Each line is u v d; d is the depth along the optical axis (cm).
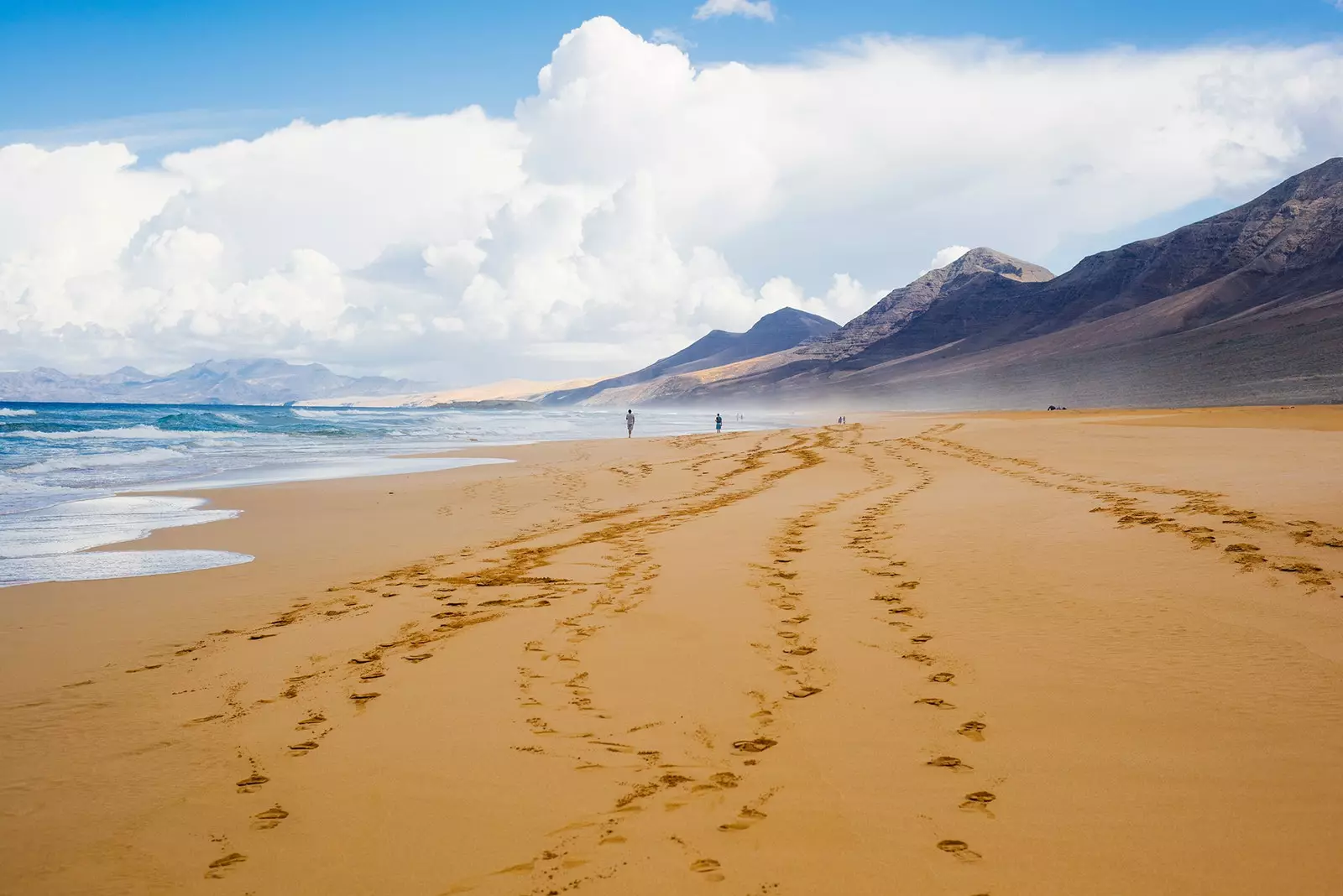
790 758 421
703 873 318
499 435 5141
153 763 456
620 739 456
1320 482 1130
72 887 334
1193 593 667
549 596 805
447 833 362
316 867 341
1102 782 379
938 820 352
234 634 727
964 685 512
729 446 3127
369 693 552
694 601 753
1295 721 433
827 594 752
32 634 738
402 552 1131
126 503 1697
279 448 3522
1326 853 312
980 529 1016
